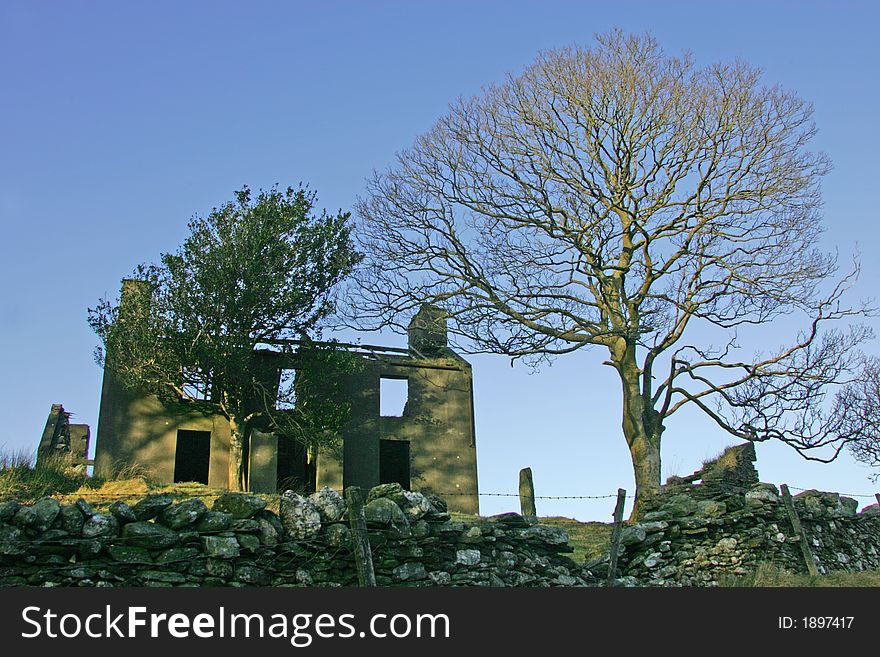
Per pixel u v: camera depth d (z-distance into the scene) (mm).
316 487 28984
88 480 21109
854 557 19703
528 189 30203
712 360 29297
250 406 29312
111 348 27703
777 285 28266
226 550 11320
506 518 14422
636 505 20953
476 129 30828
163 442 28250
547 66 30812
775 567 17141
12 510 10562
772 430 27922
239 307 27438
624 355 29984
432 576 12805
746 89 29578
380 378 31906
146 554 11031
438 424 31922
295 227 29188
